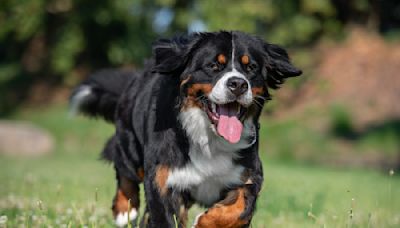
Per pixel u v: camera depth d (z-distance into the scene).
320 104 21.02
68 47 22.61
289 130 19.89
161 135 4.66
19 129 18.59
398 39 23.16
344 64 22.33
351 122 19.69
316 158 18.52
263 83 4.96
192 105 4.71
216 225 4.46
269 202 7.31
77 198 6.98
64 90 23.97
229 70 4.72
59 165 14.51
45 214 5.63
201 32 4.93
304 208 7.14
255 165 4.80
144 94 5.21
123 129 5.66
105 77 6.44
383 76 21.36
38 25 23.36
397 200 8.90
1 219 4.89
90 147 20.25
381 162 17.66
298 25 22.16
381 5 23.50
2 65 26.28
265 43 5.07
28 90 24.11
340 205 7.44
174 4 22.47
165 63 4.71
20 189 8.11
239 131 4.63
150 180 4.66
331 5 22.92
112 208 5.90
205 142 4.68
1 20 23.16
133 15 22.75
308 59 22.38
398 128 18.80
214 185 4.79
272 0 22.16
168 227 4.58
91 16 22.41
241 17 21.27
